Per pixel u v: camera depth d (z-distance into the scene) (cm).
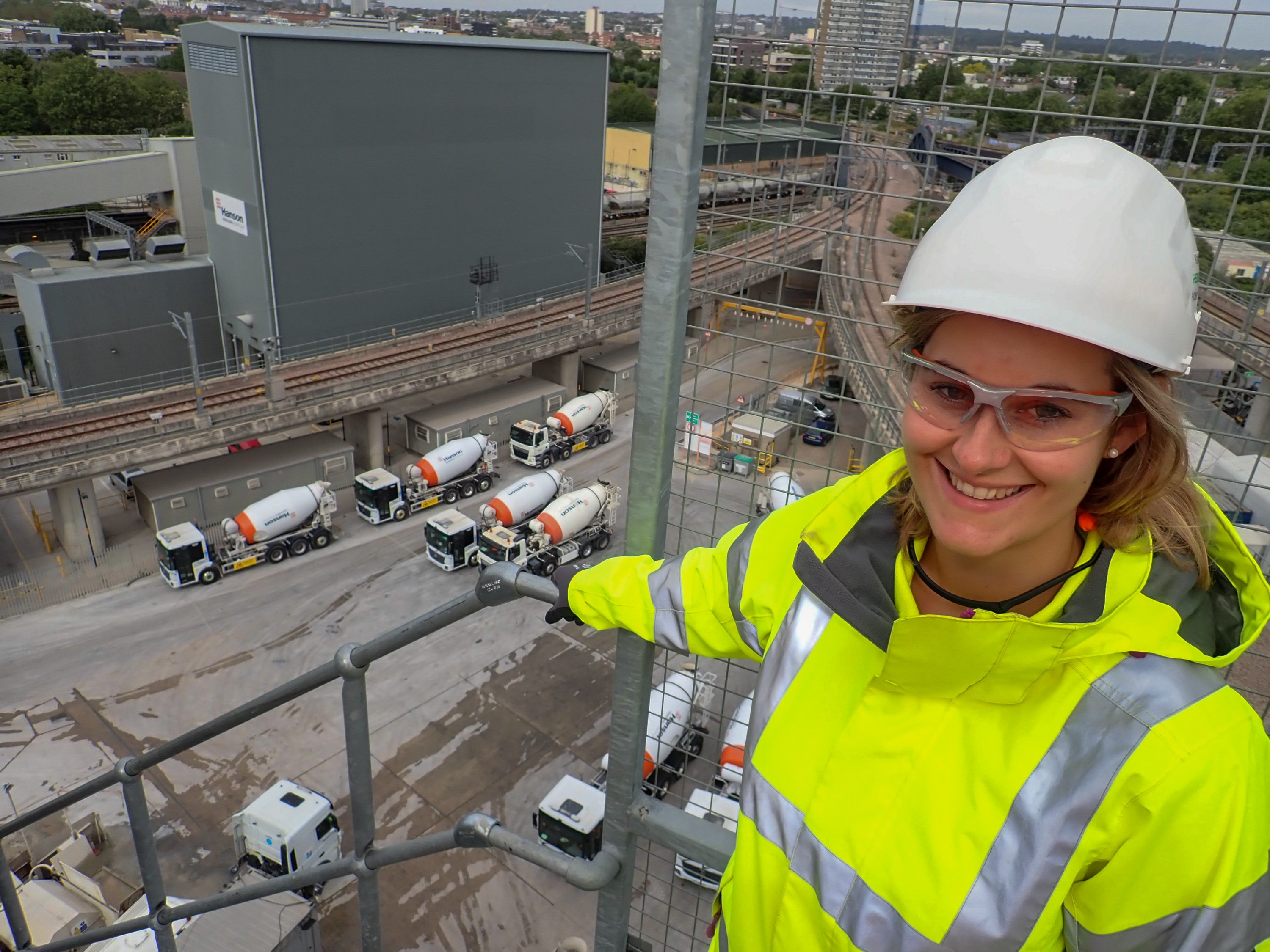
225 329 3450
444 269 3678
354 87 3175
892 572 153
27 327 3425
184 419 2538
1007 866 129
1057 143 132
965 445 124
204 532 2522
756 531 181
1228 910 116
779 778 155
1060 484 122
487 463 2866
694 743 1298
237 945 1094
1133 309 117
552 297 4122
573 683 1944
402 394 2895
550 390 3378
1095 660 130
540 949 1346
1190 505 139
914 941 135
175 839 1522
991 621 124
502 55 3544
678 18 163
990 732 135
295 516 2406
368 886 290
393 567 2406
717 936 179
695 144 171
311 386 2825
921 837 137
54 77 8250
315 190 3194
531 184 3844
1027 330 121
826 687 153
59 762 1711
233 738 1750
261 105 2969
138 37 18562
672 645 192
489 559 2373
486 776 1684
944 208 235
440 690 1900
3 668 1962
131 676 1950
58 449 2314
